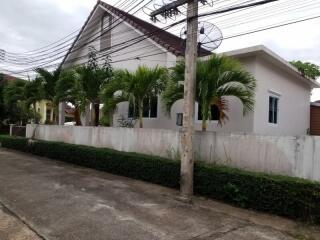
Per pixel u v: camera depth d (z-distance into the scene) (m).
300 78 13.28
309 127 14.90
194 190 7.42
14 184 8.20
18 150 16.62
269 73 10.98
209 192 7.07
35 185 8.10
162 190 7.79
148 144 9.89
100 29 16.50
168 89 8.77
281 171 6.55
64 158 12.67
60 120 19.14
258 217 5.81
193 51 7.35
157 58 12.53
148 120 12.47
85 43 16.92
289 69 11.91
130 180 9.02
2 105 21.44
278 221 5.61
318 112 15.00
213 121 10.61
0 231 4.96
